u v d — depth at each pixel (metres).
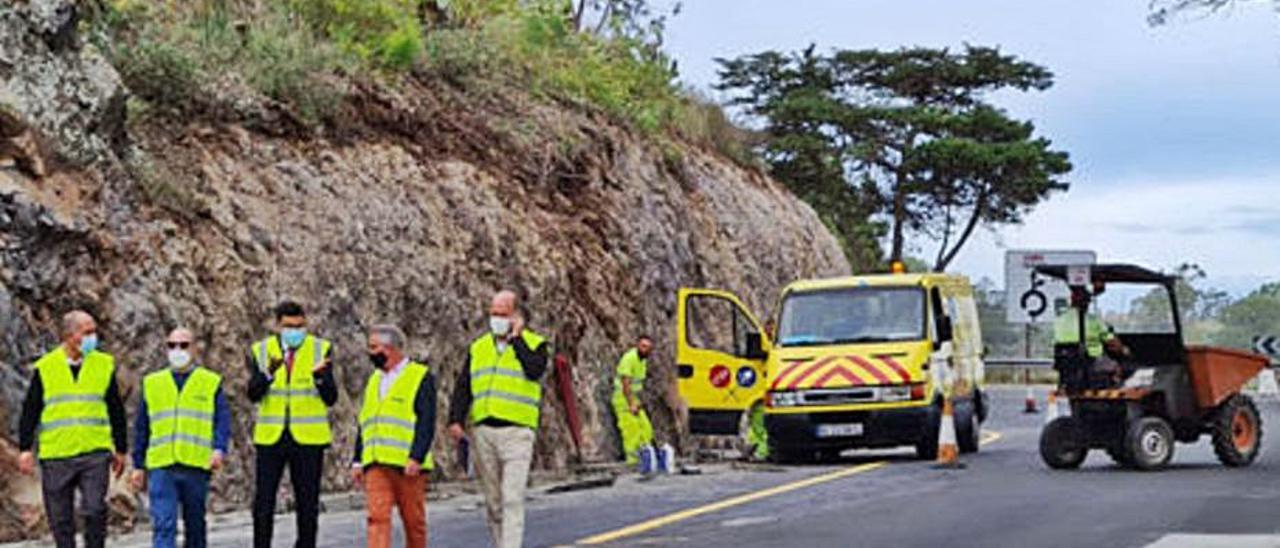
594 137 30.33
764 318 34.91
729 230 34.88
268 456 13.40
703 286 32.50
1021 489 19.56
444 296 23.19
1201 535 14.65
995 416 40.31
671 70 38.16
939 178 68.81
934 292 26.34
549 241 26.70
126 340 18.09
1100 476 21.23
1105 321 22.31
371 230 22.55
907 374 24.75
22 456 13.16
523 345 13.51
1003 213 69.50
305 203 21.94
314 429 13.45
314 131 23.36
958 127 69.12
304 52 24.55
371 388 12.84
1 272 17.09
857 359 25.09
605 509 18.05
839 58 71.00
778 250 37.28
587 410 25.86
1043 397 50.50
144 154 20.50
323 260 21.38
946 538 14.84
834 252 42.44
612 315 27.58
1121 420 22.03
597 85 32.47
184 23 24.05
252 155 22.05
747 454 26.59
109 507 16.77
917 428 24.70
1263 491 18.84
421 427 12.64
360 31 27.38
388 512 12.69
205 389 12.99
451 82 28.47
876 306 25.97
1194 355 22.14
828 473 22.77
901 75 70.19
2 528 15.72
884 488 20.14
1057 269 22.23
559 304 25.89
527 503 18.89
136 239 18.94
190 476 12.86
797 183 67.31
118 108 19.91
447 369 22.91
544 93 30.42
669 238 31.16
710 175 35.81
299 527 13.50
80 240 18.06
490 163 27.06
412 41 27.02
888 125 69.12
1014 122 70.00
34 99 18.64
